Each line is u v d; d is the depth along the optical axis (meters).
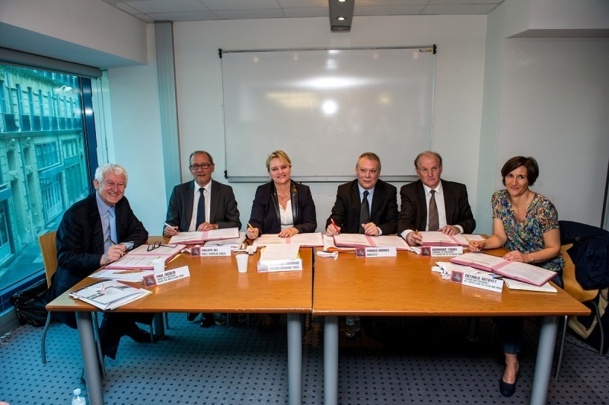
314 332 2.63
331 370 1.64
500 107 3.18
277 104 3.60
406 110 3.55
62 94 3.45
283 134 3.64
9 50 2.70
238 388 2.06
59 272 2.11
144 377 2.16
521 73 3.13
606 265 2.07
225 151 3.71
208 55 3.57
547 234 2.09
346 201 2.81
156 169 3.79
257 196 2.80
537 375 1.65
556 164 3.24
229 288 1.68
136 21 3.38
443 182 2.75
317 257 2.10
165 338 2.57
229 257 2.13
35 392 2.05
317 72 3.53
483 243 2.18
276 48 3.52
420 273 1.85
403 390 2.02
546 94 3.15
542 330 1.60
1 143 2.81
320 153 3.65
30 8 2.25
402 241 2.30
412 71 3.49
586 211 3.29
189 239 2.35
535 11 2.77
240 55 3.55
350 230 2.81
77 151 3.67
